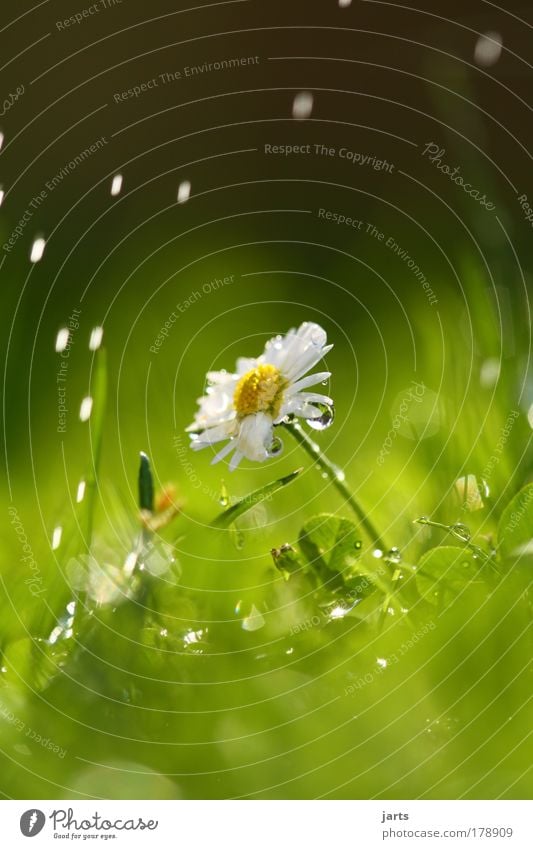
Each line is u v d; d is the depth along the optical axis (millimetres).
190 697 199
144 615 210
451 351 273
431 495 244
